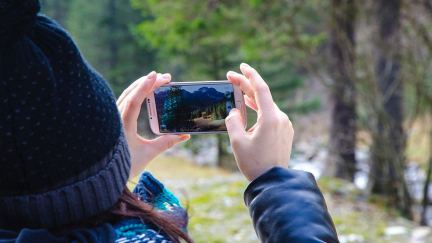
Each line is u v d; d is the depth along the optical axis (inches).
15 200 35.9
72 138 35.8
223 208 287.4
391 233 271.0
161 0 427.2
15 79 34.4
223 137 650.8
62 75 35.8
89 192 36.9
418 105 378.9
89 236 36.8
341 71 406.6
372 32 382.0
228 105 55.6
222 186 340.5
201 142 708.7
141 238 38.3
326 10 399.9
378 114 373.4
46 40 35.8
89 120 36.5
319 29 479.2
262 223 38.8
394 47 375.6
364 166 484.4
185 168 622.8
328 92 450.6
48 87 34.9
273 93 645.3
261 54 433.7
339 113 439.8
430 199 392.8
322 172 443.2
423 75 371.9
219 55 590.2
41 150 35.1
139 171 54.7
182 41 446.0
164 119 56.1
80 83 36.4
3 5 33.7
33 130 34.8
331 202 329.4
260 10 411.8
